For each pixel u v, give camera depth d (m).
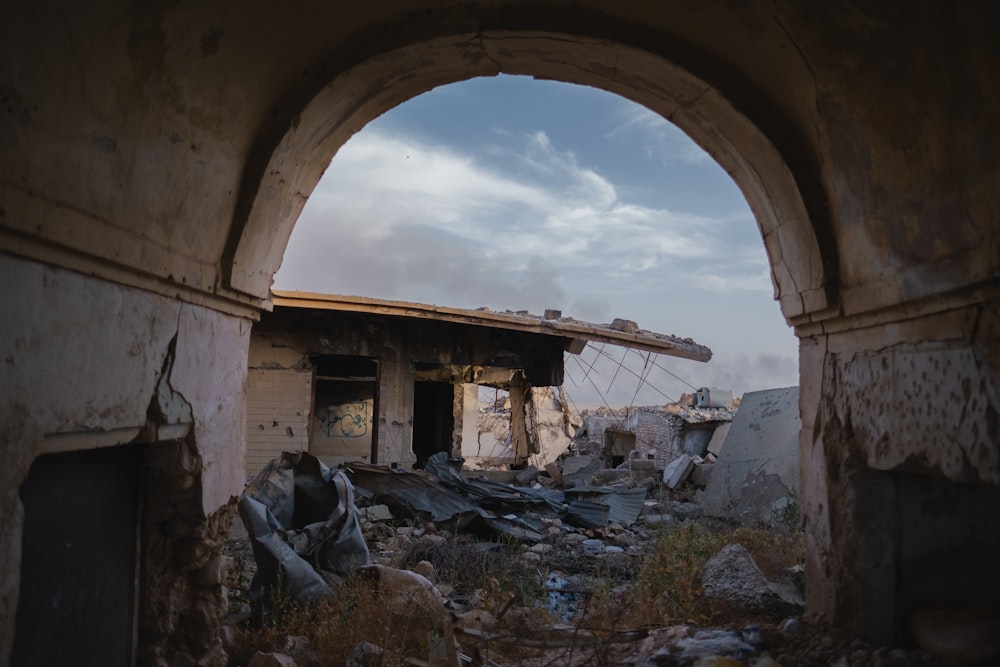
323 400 13.40
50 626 2.69
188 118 3.14
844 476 4.12
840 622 4.09
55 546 2.72
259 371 10.70
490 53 4.24
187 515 3.64
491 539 8.83
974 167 2.80
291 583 4.92
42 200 2.30
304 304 10.03
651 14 3.94
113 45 2.51
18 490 2.27
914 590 3.90
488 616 4.76
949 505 3.89
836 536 4.16
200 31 2.94
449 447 17.41
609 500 10.82
